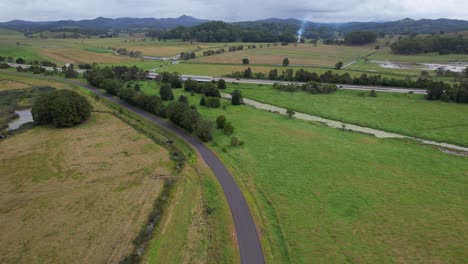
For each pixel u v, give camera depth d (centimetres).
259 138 7150
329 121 8744
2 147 6569
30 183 5206
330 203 4631
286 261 3575
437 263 3516
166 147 6769
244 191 4981
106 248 3734
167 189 5034
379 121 8519
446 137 7406
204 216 4369
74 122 7844
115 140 7056
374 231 4031
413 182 5222
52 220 4244
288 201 4691
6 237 3916
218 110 9412
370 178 5347
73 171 5597
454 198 4750
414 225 4141
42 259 3562
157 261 3547
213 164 5922
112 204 4609
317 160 6031
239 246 3803
